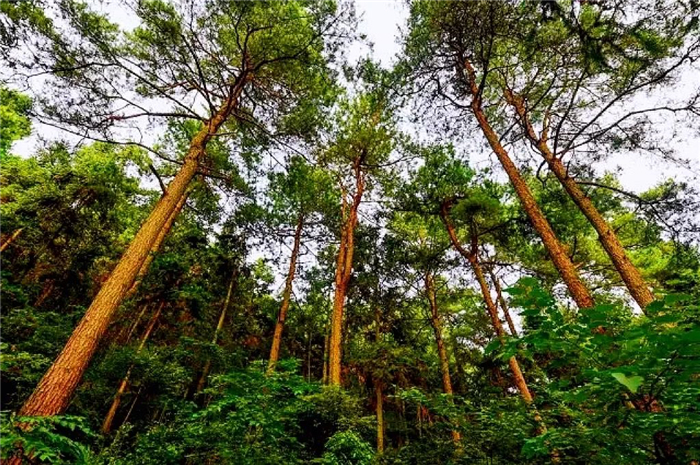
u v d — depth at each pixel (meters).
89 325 5.18
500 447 4.36
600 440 2.46
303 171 10.02
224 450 4.82
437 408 4.89
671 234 7.14
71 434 6.55
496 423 4.40
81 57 7.09
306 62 8.59
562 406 3.87
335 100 10.77
